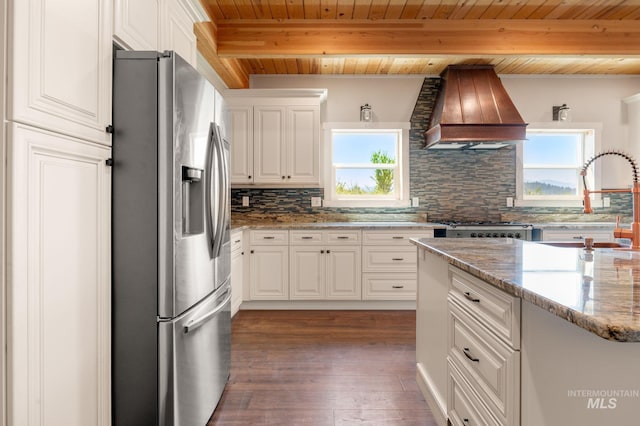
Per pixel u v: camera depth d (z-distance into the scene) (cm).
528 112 432
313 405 192
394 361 245
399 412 185
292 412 185
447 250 165
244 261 364
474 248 172
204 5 279
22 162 96
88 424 125
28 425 98
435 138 379
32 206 99
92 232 127
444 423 165
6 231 93
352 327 314
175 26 206
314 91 384
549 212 429
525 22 315
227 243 204
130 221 139
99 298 131
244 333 299
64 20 111
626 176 432
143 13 166
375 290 366
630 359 91
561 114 424
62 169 111
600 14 307
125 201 139
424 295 201
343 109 425
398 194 431
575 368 94
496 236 366
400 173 427
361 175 435
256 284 365
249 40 314
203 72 360
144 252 139
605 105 432
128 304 139
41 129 103
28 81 97
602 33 317
